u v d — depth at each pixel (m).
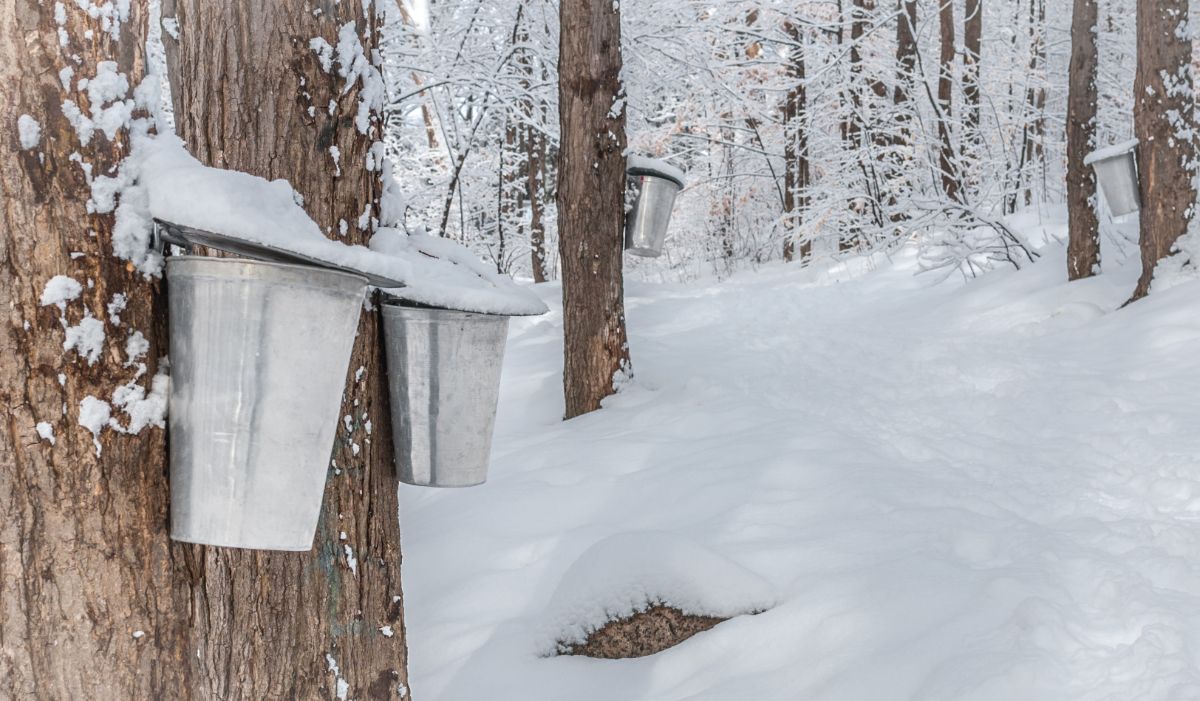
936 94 17.91
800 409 5.72
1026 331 7.61
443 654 3.35
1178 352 6.11
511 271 18.45
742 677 2.88
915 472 4.28
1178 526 3.40
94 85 1.37
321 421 1.45
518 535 4.06
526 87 12.09
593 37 6.05
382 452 2.02
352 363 1.93
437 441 1.96
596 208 6.18
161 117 1.50
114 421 1.39
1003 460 4.48
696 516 3.92
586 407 6.29
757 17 15.70
